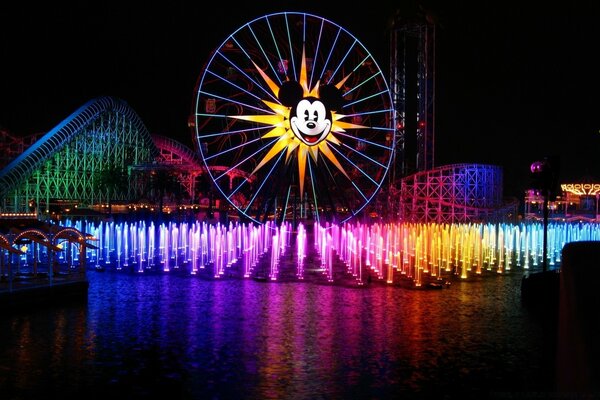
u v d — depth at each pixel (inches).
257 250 2913.4
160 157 6190.9
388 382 799.7
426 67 4488.2
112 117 5221.5
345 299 1515.7
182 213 5265.8
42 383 786.2
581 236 3772.1
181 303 1438.2
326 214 3275.1
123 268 2197.3
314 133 2928.2
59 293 1402.6
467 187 4640.8
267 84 2886.3
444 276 2041.1
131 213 5182.1
